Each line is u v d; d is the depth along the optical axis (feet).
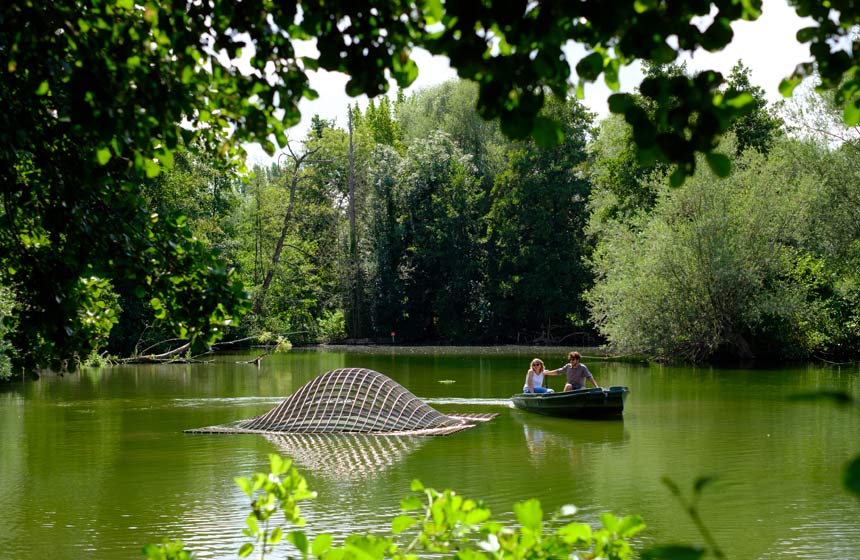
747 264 99.25
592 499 31.76
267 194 145.07
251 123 13.08
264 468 38.68
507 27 7.20
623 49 7.39
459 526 8.70
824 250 101.71
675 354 104.53
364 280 170.30
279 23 10.44
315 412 50.88
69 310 15.72
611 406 54.54
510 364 106.52
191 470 38.34
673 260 99.19
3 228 15.58
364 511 30.32
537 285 159.84
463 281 167.94
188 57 12.41
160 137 12.88
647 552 5.80
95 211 15.31
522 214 161.79
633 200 127.95
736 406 59.88
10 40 12.67
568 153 162.09
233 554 25.23
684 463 38.73
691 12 7.37
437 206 170.60
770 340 107.04
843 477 4.34
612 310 104.58
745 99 7.48
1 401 67.21
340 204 181.57
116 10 12.77
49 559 25.11
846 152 99.09
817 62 8.61
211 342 16.30
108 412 59.82
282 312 135.33
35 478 36.83
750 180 101.76
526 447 43.83
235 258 134.10
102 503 32.09
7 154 13.85
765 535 26.55
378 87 9.14
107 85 12.09
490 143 179.63
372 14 9.12
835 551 24.82
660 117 7.63
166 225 15.99
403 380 83.92
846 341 104.22
